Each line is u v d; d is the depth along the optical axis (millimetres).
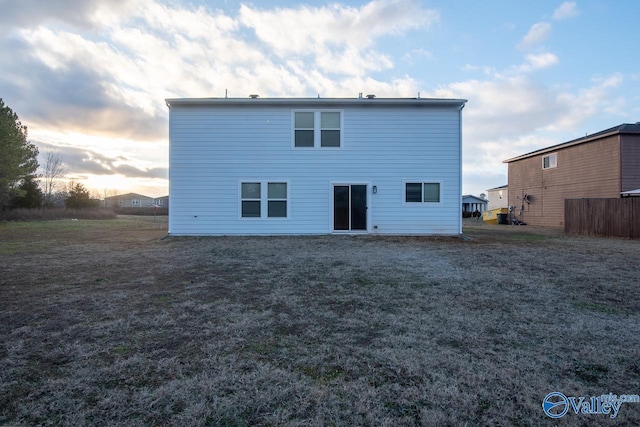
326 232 11758
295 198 11742
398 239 10758
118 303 3939
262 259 7004
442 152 11773
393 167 11766
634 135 15117
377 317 3488
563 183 18453
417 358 2561
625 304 3990
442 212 11844
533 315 3570
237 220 11688
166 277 5340
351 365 2445
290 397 2037
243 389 2115
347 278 5285
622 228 12195
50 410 1876
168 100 11273
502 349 2729
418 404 1972
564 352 2678
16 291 4473
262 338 2934
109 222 22000
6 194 20141
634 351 2699
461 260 6965
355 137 11750
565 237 12492
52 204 30375
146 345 2768
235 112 11625
